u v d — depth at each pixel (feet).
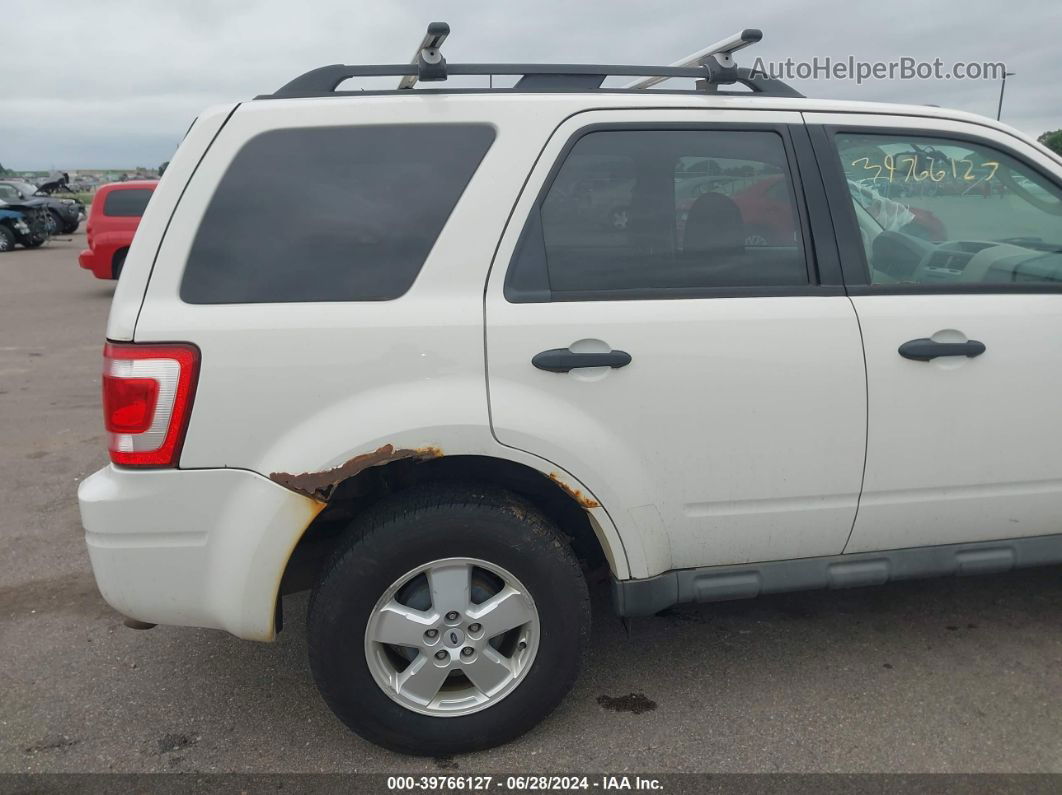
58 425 21.25
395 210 8.07
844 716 9.05
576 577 8.38
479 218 8.11
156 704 9.57
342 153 8.09
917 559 9.25
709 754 8.50
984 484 9.14
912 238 9.34
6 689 9.88
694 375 8.27
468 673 8.32
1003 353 8.93
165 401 7.55
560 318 8.07
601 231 8.40
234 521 7.76
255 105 8.07
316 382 7.71
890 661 10.11
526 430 7.90
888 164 9.28
